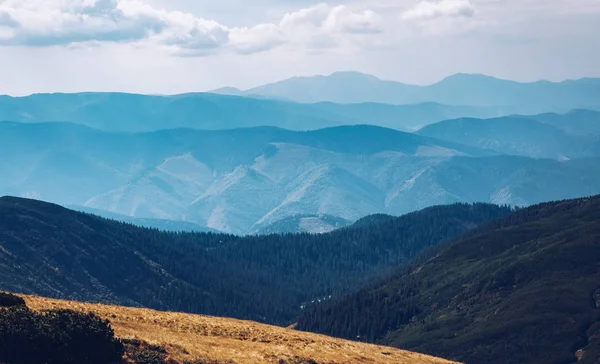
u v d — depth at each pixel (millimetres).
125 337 81125
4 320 71688
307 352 97812
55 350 71438
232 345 92438
